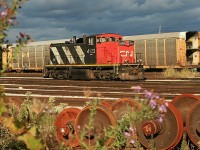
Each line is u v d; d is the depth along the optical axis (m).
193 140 6.03
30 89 19.56
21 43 3.19
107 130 3.88
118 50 27.66
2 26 2.99
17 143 3.72
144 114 3.49
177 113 5.83
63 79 31.19
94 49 28.69
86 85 22.64
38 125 3.93
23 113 4.36
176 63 35.19
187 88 19.08
